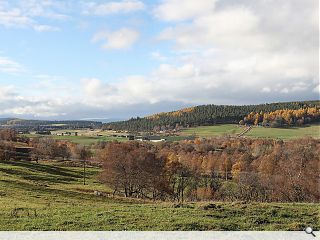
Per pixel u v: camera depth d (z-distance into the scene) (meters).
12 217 16.62
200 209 18.34
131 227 14.39
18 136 121.44
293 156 51.03
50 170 82.88
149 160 63.78
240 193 55.50
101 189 64.38
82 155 103.25
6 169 71.50
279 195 47.62
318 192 45.25
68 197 37.34
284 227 14.34
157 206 20.19
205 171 70.44
